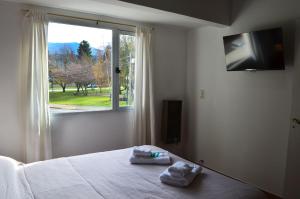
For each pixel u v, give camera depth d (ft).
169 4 7.45
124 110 10.34
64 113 8.89
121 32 10.07
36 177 5.52
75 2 7.84
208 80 10.81
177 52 11.76
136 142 10.37
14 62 7.93
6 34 7.77
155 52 11.02
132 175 5.74
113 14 9.27
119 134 10.29
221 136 10.25
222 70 10.07
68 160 6.65
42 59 8.16
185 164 5.76
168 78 11.59
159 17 9.53
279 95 8.00
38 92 8.11
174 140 11.35
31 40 7.88
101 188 5.06
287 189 7.57
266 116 8.45
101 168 6.13
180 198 4.65
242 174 9.39
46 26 8.23
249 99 9.00
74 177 5.57
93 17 9.27
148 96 10.62
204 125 11.11
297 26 7.26
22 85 8.04
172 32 11.48
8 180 5.07
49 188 5.01
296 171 7.35
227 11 9.27
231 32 9.48
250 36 8.05
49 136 8.40
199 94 11.34
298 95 7.29
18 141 8.13
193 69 11.68
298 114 7.29
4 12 7.70
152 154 6.79
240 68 8.71
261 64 7.95
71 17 8.84
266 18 8.26
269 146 8.39
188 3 7.94
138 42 10.23
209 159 10.90
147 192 4.91
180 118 11.46
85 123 9.41
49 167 6.11
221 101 10.18
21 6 7.92
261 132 8.64
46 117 8.29
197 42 11.37
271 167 8.34
